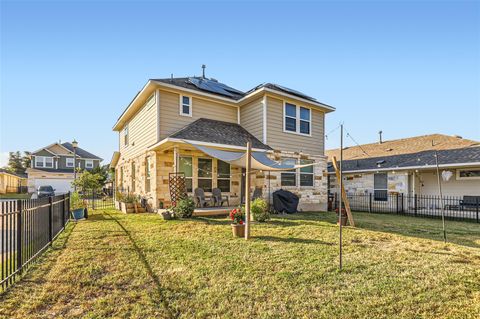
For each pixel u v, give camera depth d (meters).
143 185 15.62
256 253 6.61
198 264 5.85
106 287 4.73
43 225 6.83
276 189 15.21
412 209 17.70
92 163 47.62
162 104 14.44
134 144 18.08
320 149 18.08
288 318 3.84
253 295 4.49
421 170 17.84
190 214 11.71
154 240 7.78
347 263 5.98
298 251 6.81
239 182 16.30
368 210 19.56
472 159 15.33
